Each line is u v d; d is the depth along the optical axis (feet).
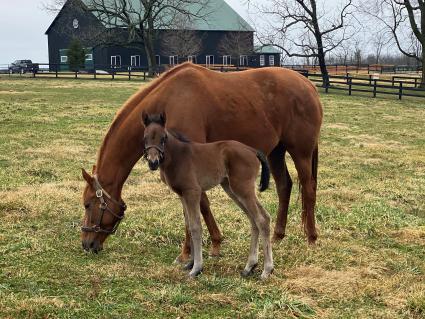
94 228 17.67
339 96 94.48
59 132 47.75
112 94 87.40
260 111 19.34
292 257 18.69
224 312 14.33
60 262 17.65
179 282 16.25
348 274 17.08
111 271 16.85
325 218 23.98
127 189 28.07
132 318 13.87
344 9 116.78
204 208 18.33
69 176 30.68
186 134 17.71
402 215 24.75
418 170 36.86
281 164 21.13
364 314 14.28
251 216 16.62
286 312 14.26
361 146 46.57
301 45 119.85
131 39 148.46
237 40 182.91
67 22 192.13
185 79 18.30
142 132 17.57
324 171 35.12
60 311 14.02
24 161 34.27
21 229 21.04
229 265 17.88
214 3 197.36
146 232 21.11
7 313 13.75
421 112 74.59
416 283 16.35
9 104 67.41
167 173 15.89
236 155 16.24
